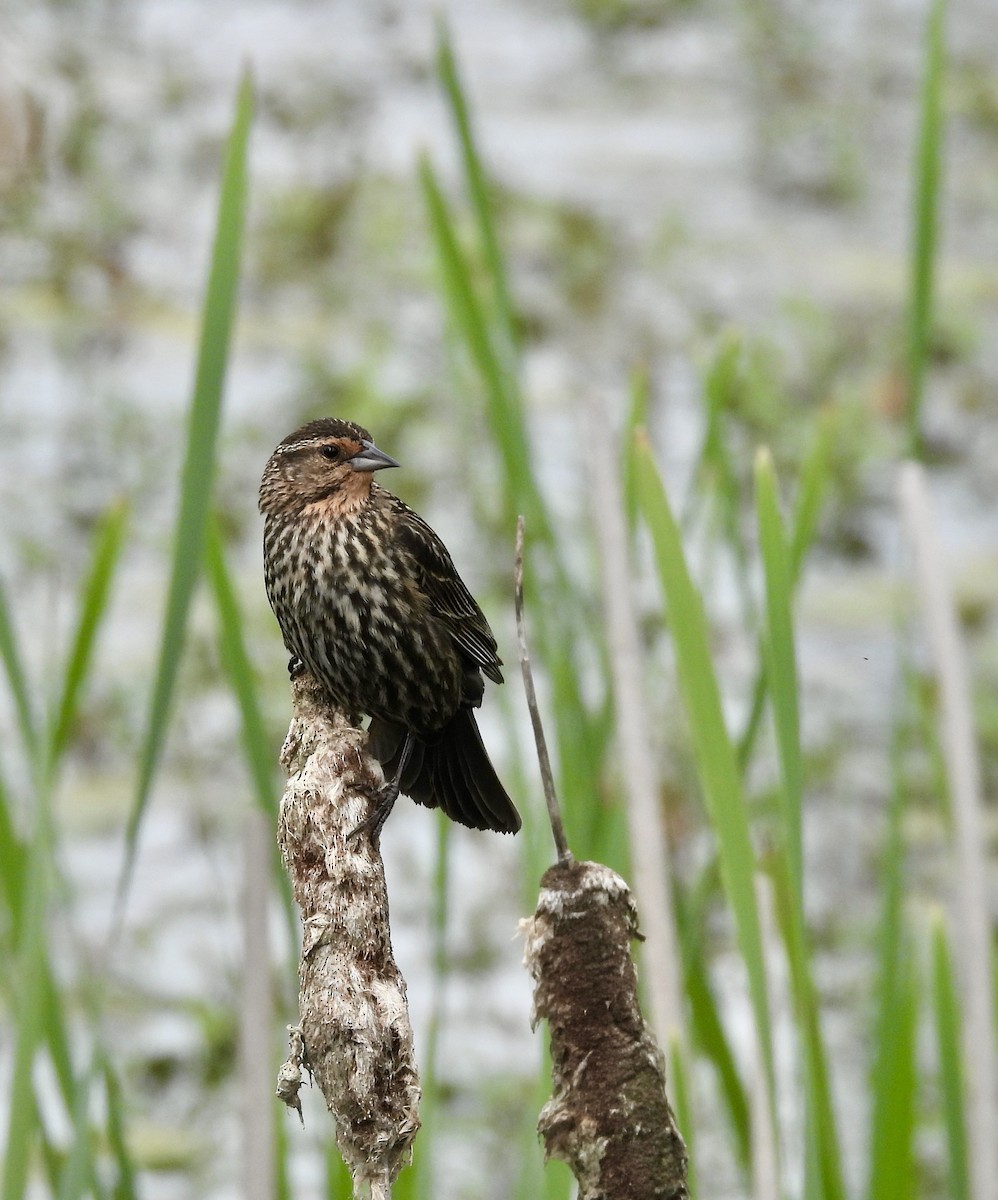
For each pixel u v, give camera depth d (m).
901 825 7.18
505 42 27.20
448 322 8.65
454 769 7.43
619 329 19.44
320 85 23.86
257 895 5.22
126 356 18.41
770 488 5.70
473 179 7.93
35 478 16.34
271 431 17.06
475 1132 10.41
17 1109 5.80
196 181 21.48
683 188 22.97
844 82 26.03
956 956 5.54
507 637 12.98
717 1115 10.31
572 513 14.82
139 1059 10.67
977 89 25.78
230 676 6.56
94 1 25.25
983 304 20.61
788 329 19.31
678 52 26.91
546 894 4.39
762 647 7.07
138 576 15.49
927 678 10.50
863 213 23.09
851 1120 10.17
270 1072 5.15
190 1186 10.07
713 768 5.72
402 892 12.42
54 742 6.79
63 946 11.38
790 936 6.06
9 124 19.89
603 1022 4.36
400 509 7.57
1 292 19.31
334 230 20.50
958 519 17.17
